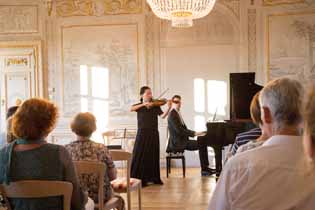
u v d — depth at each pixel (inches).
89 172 131.6
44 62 357.7
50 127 100.6
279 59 329.1
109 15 351.6
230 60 339.0
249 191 57.1
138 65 348.8
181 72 344.8
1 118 359.9
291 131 60.1
